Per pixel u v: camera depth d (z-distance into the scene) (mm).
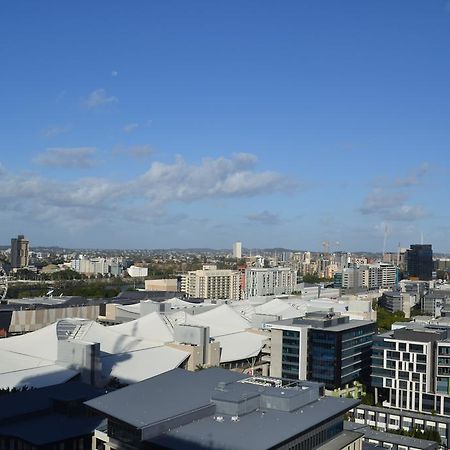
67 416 149750
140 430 110125
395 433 184250
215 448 106312
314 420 121188
